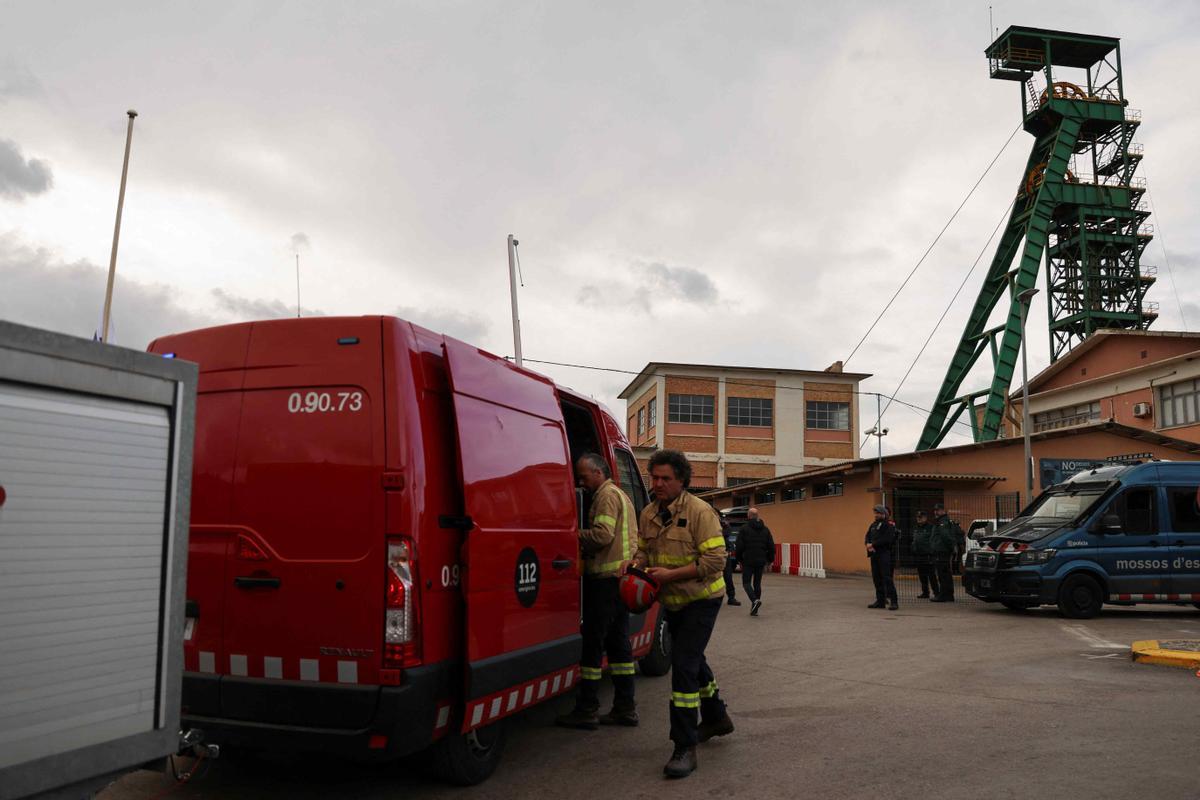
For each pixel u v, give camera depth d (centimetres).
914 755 533
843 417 4847
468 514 448
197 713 433
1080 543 1326
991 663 884
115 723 255
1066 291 4053
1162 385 2928
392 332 435
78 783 246
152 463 271
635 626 730
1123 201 3872
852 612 1462
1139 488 1343
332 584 419
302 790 478
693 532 523
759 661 927
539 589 523
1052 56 4159
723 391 4769
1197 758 512
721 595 522
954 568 1716
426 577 420
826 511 2855
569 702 712
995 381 3706
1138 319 3862
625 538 630
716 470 4688
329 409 437
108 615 255
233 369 460
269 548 432
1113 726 596
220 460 452
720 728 570
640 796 468
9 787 226
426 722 418
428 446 436
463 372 467
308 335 449
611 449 746
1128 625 1230
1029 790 459
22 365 233
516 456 513
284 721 416
